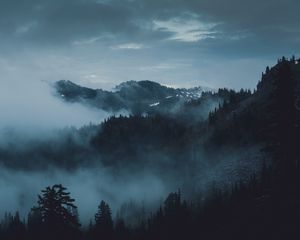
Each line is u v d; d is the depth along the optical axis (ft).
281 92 142.31
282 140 142.00
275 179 194.39
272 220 193.98
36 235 130.00
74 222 128.36
